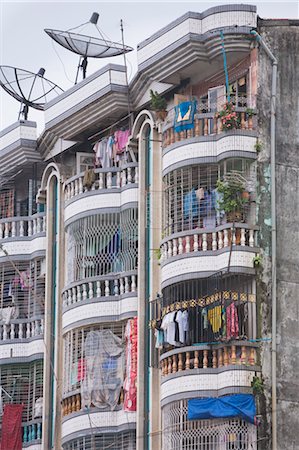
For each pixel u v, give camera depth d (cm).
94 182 4900
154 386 4553
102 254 4834
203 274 4406
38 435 5003
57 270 5069
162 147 4659
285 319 4375
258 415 4259
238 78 4575
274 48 4547
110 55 5050
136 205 4781
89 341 4753
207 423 4306
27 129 5281
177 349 4391
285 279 4403
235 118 4456
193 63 4584
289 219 4453
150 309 4625
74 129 5062
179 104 4569
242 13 4509
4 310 5200
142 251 4688
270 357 4325
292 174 4491
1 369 5150
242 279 4388
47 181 5200
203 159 4481
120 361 4712
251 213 4422
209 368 4328
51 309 5059
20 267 5250
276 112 4506
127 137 4875
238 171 4441
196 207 4484
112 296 4756
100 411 4675
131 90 4844
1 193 5428
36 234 5222
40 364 5088
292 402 4316
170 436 4384
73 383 4788
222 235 4416
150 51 4675
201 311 4375
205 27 4531
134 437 4597
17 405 5069
